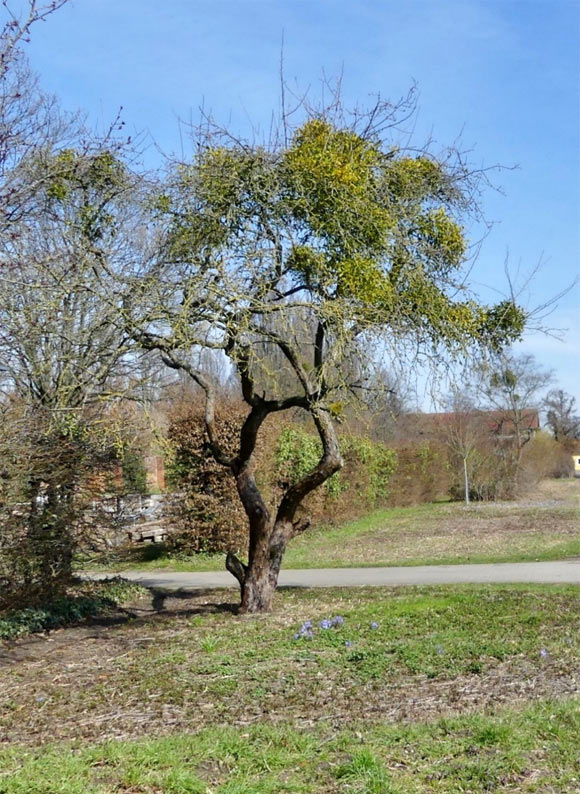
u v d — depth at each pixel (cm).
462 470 3403
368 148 941
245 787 445
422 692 631
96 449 1083
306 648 793
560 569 1389
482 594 1092
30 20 692
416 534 2209
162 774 466
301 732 548
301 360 985
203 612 1066
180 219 939
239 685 676
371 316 860
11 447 911
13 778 457
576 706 559
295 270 912
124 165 1012
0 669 809
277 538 1037
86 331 970
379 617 929
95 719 611
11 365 1034
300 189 890
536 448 3766
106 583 1289
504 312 984
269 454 1970
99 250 956
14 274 905
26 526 1022
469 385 959
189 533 1831
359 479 2675
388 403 972
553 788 435
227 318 885
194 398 1866
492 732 505
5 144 831
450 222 955
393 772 466
